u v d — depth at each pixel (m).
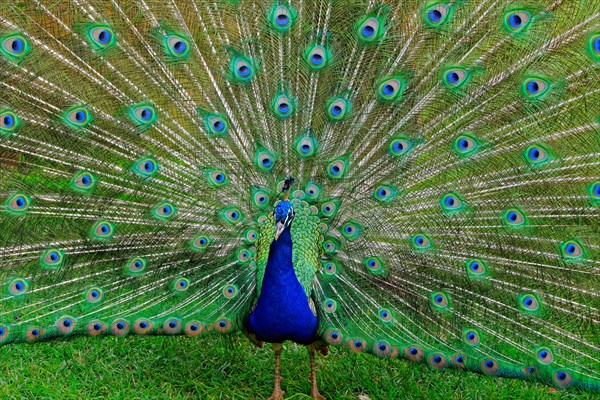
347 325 5.32
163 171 5.34
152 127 5.28
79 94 5.14
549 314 5.19
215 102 5.35
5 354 5.89
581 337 5.13
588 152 5.12
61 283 5.29
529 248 5.23
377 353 5.30
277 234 5.00
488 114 5.21
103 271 5.35
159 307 5.42
